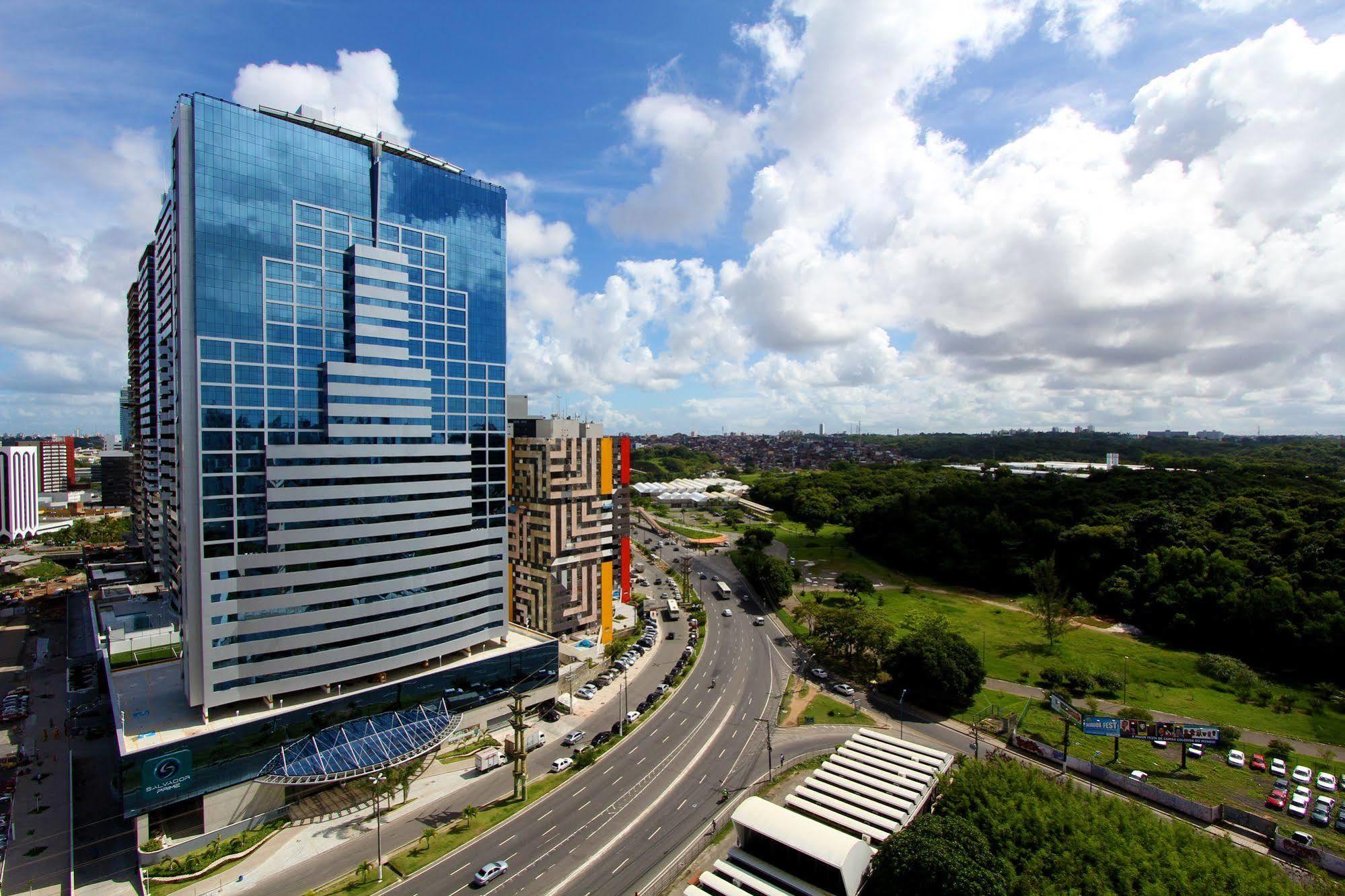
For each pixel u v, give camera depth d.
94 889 66.00
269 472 83.19
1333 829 75.50
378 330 93.44
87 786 85.50
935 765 81.81
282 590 83.56
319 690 88.56
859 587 176.50
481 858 70.25
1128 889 57.78
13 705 109.31
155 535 157.00
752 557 195.38
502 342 113.31
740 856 67.31
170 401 119.75
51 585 190.75
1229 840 66.56
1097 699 112.56
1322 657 124.62
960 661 108.62
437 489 98.88
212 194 80.88
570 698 112.12
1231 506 173.25
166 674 94.06
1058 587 163.75
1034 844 63.59
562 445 134.00
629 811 79.31
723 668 128.25
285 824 76.81
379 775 79.38
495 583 109.19
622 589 168.50
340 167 93.38
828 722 103.69
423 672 96.50
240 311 82.69
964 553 193.88
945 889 56.59
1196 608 143.12
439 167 108.19
